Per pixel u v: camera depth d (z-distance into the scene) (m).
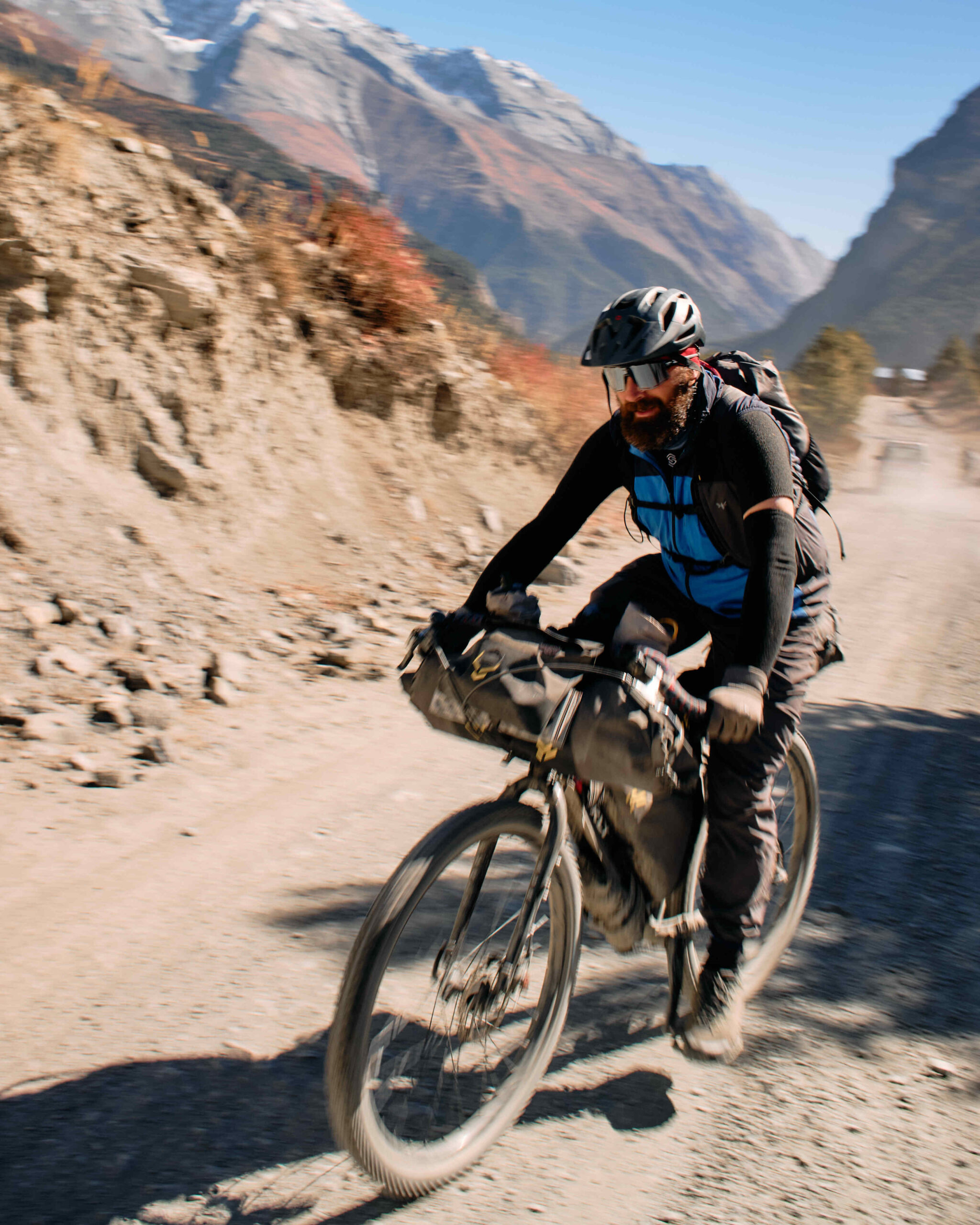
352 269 10.52
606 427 2.51
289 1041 2.73
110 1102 2.44
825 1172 2.36
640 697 2.10
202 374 8.00
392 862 3.84
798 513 2.57
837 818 4.60
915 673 7.30
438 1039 2.38
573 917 2.47
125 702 4.95
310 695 5.54
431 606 7.31
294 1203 2.17
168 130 9.70
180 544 7.03
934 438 54.44
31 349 7.00
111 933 3.21
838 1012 3.05
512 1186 2.27
